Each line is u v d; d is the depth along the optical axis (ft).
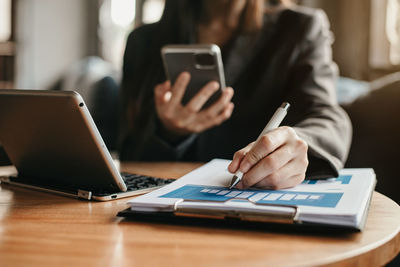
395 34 9.18
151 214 1.91
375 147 4.69
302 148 2.22
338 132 3.18
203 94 3.53
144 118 4.47
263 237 1.68
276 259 1.44
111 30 15.28
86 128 2.15
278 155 2.14
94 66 12.07
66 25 15.60
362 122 4.87
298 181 2.25
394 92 4.71
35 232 1.76
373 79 9.42
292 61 4.51
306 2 9.74
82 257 1.46
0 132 2.67
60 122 2.22
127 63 5.33
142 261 1.43
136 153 4.31
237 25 4.74
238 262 1.41
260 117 4.57
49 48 15.19
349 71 9.68
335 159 2.59
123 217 2.00
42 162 2.60
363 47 9.46
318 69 4.32
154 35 5.16
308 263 1.40
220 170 2.69
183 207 1.87
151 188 2.54
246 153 2.21
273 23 4.72
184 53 3.55
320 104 3.74
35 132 2.42
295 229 1.73
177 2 4.96
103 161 2.26
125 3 14.58
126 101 5.02
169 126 3.87
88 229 1.81
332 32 9.76
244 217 1.79
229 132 4.57
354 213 1.65
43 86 15.11
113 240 1.65
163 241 1.64
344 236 1.68
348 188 2.14
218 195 2.03
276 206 1.79
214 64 3.52
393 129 4.61
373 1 9.32
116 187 2.38
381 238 1.66
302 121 3.33
